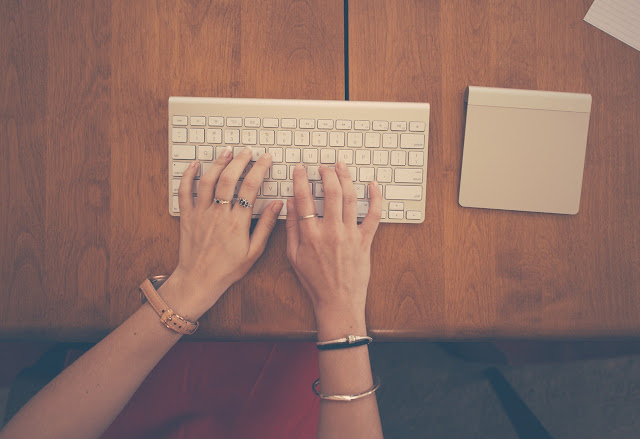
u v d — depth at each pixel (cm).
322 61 57
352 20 57
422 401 106
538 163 55
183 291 49
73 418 44
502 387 95
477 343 97
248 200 51
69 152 54
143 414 65
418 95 57
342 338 48
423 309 55
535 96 54
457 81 57
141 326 48
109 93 55
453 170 56
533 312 55
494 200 55
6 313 53
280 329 54
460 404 106
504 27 57
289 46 57
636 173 56
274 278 54
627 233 56
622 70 57
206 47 56
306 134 54
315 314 52
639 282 55
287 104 54
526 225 56
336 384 47
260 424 63
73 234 54
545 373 109
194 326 49
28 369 77
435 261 55
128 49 55
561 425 107
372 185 54
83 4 55
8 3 54
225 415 65
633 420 106
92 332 53
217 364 69
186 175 52
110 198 54
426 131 54
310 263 51
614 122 57
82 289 54
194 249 51
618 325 55
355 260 51
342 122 54
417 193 54
